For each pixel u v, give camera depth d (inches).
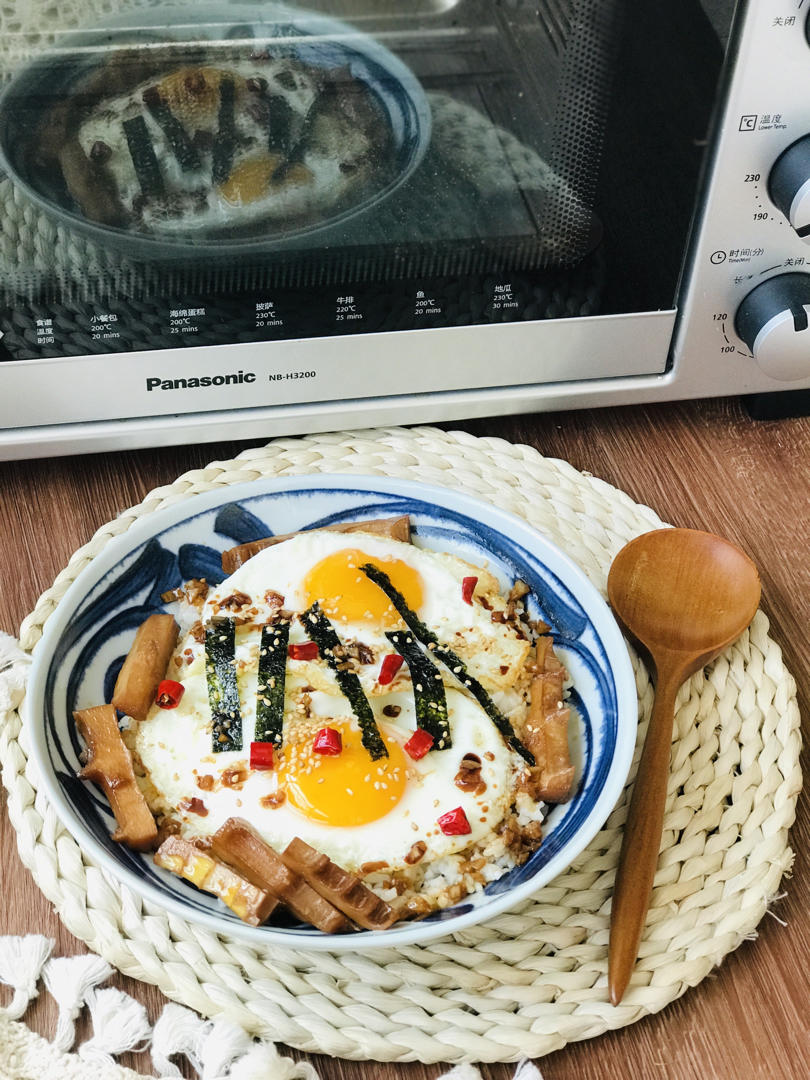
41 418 21.5
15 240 19.0
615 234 20.5
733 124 19.3
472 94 18.6
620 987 16.4
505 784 17.6
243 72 18.0
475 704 18.3
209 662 18.3
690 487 23.4
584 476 22.8
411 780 17.5
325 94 18.3
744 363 22.7
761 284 21.4
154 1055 16.3
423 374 22.0
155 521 19.3
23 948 17.1
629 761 16.6
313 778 17.2
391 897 16.8
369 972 16.9
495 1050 16.3
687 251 20.9
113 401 21.4
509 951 17.2
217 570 20.3
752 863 18.1
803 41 18.4
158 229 19.3
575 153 19.3
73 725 17.9
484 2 17.6
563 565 18.9
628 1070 16.5
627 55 18.3
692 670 19.7
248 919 15.9
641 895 17.0
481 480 22.5
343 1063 16.6
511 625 19.2
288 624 18.9
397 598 19.2
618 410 24.7
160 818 17.5
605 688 18.2
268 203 19.2
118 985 17.1
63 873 17.7
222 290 20.1
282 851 17.0
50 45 17.3
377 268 20.3
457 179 19.4
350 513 20.3
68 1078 16.0
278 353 21.2
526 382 22.5
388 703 18.5
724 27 18.2
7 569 21.6
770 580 21.9
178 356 20.9
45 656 17.4
